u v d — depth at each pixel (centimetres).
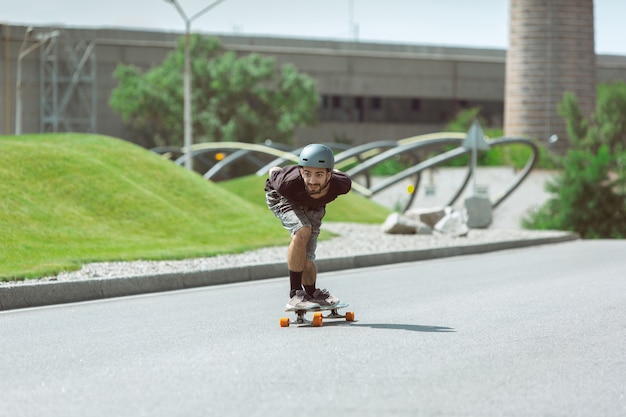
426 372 766
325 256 2031
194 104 8550
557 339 949
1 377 763
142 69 9306
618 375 755
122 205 2344
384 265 2153
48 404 655
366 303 1311
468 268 2006
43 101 8894
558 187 4800
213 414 618
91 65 9131
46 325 1117
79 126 9069
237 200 2853
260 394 680
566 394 682
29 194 2198
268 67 8781
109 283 1480
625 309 1205
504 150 7488
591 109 7894
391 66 10175
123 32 9481
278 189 1043
